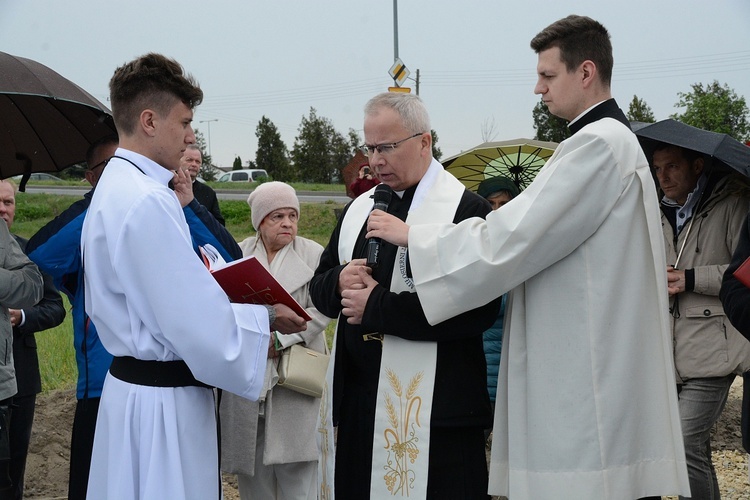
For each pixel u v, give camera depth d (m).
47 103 4.05
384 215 3.19
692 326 4.23
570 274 2.95
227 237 3.94
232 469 4.34
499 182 4.65
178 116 2.94
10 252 4.02
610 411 2.89
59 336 9.13
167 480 2.77
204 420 2.90
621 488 2.88
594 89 3.10
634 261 2.96
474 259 2.94
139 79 2.89
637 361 2.94
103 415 2.89
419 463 3.14
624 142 2.96
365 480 3.38
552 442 2.92
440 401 3.16
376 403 3.26
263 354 2.88
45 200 30.22
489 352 4.49
